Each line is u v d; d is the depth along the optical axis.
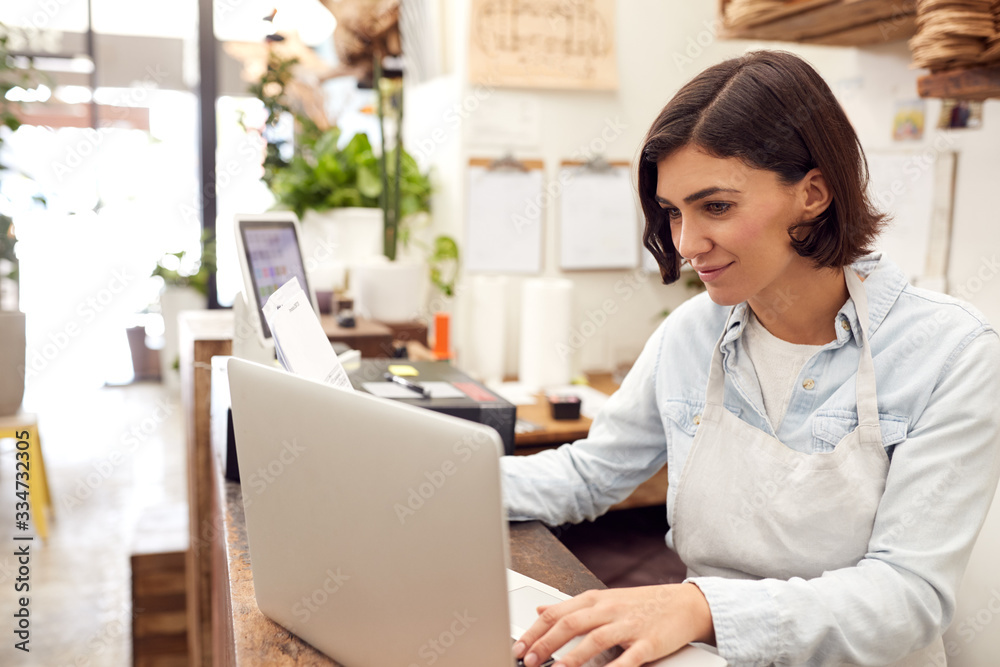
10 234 4.08
